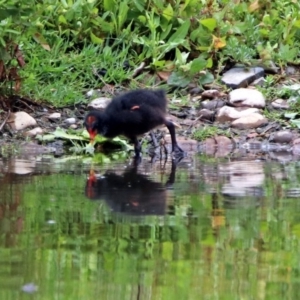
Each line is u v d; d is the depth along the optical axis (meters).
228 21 15.30
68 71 14.31
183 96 14.11
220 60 14.58
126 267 6.61
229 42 14.88
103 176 10.31
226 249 7.09
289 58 14.92
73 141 12.75
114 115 12.19
